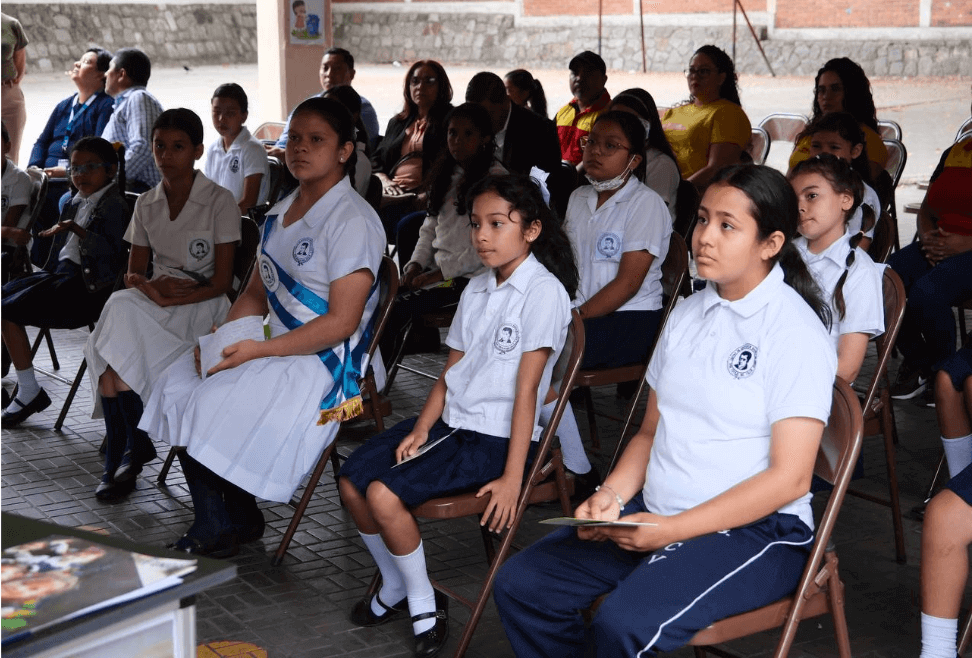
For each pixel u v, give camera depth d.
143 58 8.04
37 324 5.00
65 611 1.53
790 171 4.24
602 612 2.31
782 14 23.23
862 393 5.21
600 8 24.56
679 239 4.22
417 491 2.99
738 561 2.38
